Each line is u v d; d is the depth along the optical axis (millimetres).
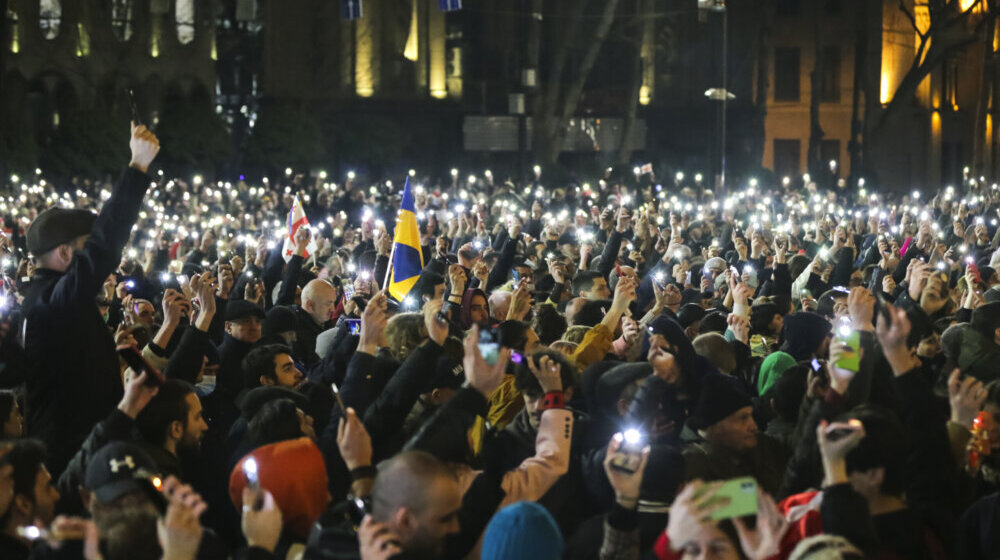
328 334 9453
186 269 12938
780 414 6594
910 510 4789
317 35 54750
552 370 5566
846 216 29484
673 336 6438
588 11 58625
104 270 6434
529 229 19438
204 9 51938
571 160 58938
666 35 59781
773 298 10469
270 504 4324
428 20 56531
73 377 6520
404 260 9328
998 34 61750
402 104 55750
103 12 49562
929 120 63844
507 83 56625
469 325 9148
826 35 62562
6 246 13711
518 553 4145
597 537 4840
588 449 6102
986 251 15414
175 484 3873
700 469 5414
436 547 4285
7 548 5020
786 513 4820
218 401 8055
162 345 7387
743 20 59906
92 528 3848
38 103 52062
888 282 10875
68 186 45000
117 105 49875
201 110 48688
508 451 5926
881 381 6160
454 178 39438
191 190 41750
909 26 63188
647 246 17094
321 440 6250
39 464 5250
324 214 33719
